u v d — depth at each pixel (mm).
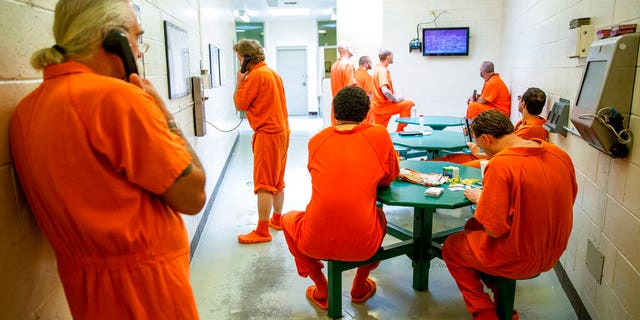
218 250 3309
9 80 1065
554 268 2893
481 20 6461
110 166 1012
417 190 2295
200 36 4477
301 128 10070
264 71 3219
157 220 1093
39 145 972
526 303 2498
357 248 2109
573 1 2854
